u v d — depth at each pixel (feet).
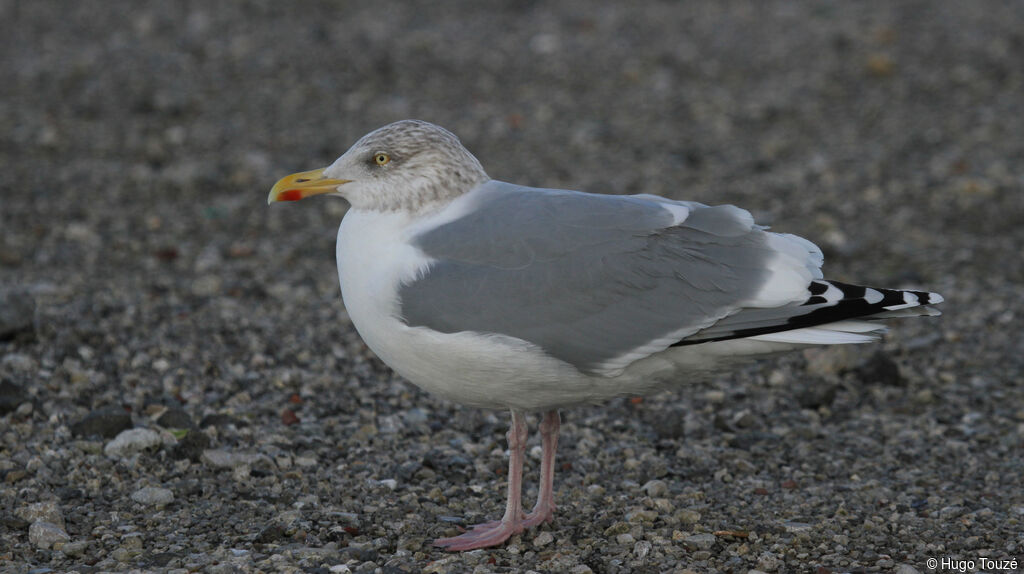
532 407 28.12
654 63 89.20
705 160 69.62
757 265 26.73
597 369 26.71
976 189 62.75
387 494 31.27
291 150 69.51
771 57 90.27
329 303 47.88
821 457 34.58
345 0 104.78
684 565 27.12
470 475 32.94
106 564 26.37
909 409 38.50
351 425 36.11
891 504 30.89
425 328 26.48
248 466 32.09
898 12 101.09
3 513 28.84
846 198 62.54
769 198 62.80
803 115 77.87
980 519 29.63
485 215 27.30
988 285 50.34
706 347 26.81
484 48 92.43
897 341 44.42
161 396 37.50
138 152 68.08
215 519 29.14
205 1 101.60
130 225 56.95
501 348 26.07
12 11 97.30
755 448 35.17
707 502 31.19
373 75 84.79
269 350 42.16
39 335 41.73
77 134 70.33
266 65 85.46
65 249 53.06
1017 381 40.60
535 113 78.43
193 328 43.91
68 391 37.22
